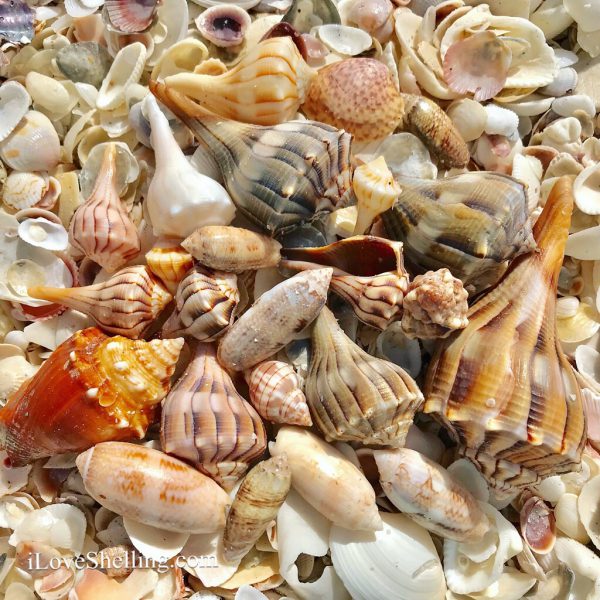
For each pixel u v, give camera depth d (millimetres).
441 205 262
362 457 272
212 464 252
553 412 249
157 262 257
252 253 258
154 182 264
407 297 252
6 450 260
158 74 302
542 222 276
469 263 260
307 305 255
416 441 275
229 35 304
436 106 297
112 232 261
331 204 270
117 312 255
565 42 351
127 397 250
